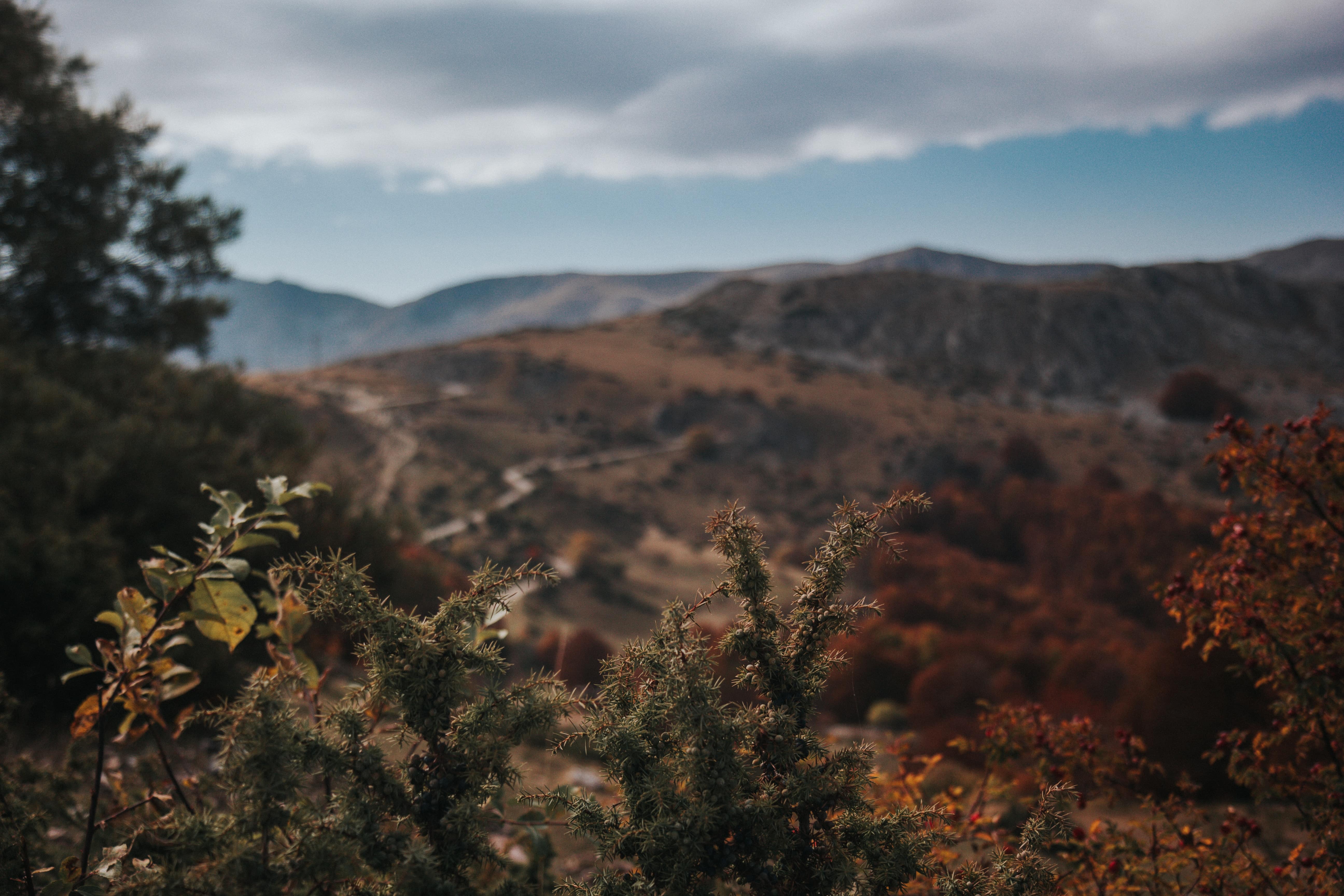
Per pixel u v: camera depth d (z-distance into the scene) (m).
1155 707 8.62
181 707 5.50
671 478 103.19
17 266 15.09
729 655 1.39
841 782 1.32
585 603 61.84
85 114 16.53
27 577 6.59
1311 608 2.22
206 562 1.53
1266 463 2.35
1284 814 2.41
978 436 127.94
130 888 1.21
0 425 9.07
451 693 1.28
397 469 86.81
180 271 17.45
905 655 36.34
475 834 1.24
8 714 1.79
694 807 1.22
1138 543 71.38
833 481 111.31
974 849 2.15
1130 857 2.11
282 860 1.18
